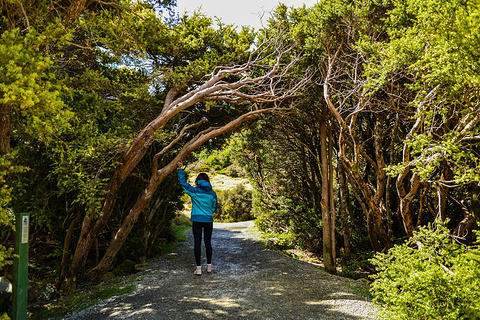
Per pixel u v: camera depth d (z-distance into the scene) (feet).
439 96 12.12
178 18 21.20
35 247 21.97
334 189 30.25
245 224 54.54
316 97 22.54
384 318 10.30
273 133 29.81
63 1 13.83
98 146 14.61
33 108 7.74
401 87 18.69
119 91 19.16
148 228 23.25
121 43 14.96
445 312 8.67
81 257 16.87
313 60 21.62
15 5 9.73
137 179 22.61
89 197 13.47
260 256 24.52
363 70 19.81
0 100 6.86
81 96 14.67
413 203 23.25
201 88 19.06
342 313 11.62
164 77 20.58
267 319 11.14
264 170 38.93
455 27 9.30
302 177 33.24
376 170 20.81
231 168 87.04
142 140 16.98
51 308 13.58
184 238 34.40
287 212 33.71
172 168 19.24
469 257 9.52
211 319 11.19
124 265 20.48
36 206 15.92
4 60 7.06
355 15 17.92
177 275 17.74
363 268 23.06
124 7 14.26
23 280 9.36
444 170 16.38
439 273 9.26
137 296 14.06
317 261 27.12
